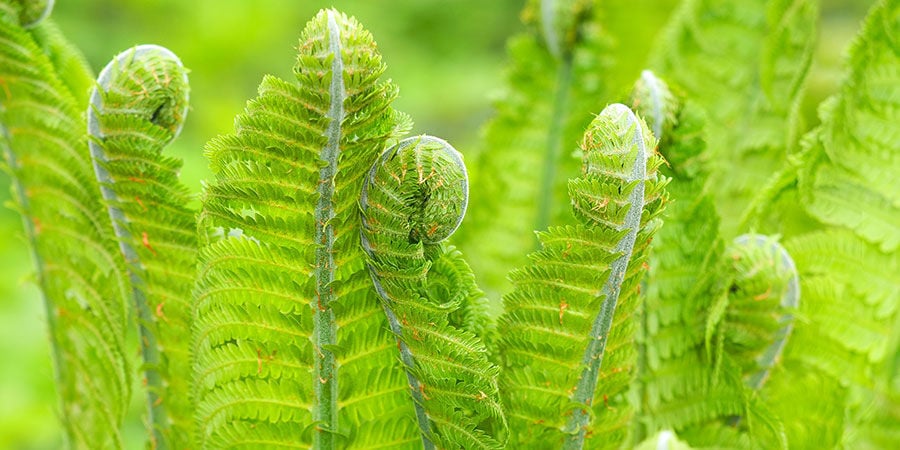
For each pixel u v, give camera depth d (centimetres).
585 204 119
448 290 123
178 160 124
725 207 154
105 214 130
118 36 355
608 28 175
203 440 124
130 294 131
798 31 152
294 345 121
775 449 134
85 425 134
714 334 134
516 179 161
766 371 136
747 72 155
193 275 127
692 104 132
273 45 376
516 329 122
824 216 140
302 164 118
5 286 265
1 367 249
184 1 352
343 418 123
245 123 118
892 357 140
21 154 131
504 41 425
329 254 120
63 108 130
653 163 118
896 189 138
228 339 122
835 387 140
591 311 120
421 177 117
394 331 121
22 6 132
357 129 117
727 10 156
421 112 393
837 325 141
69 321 133
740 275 132
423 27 402
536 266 120
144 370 130
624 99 136
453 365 120
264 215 120
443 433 122
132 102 125
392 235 119
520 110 160
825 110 138
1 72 129
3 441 245
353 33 116
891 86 138
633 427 134
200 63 352
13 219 281
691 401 135
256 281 121
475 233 163
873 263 140
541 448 125
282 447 123
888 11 136
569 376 123
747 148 154
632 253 120
